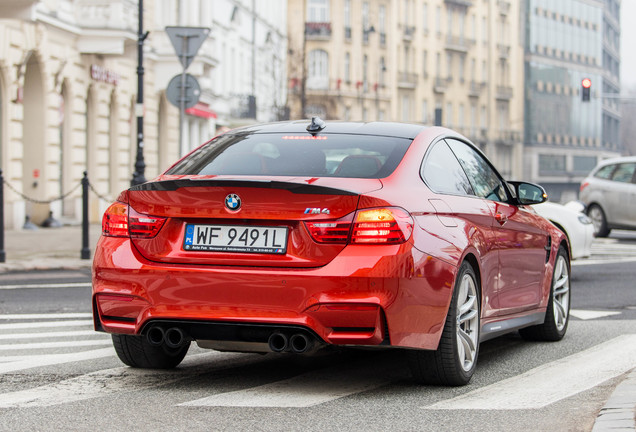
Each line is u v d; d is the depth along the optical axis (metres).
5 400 6.61
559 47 125.56
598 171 28.00
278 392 6.94
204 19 47.47
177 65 42.97
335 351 8.77
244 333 6.63
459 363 7.12
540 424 6.01
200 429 5.83
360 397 6.80
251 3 63.88
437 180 7.46
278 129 7.84
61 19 32.16
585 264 19.58
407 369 7.91
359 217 6.48
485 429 5.89
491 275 7.83
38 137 31.77
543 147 120.75
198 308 6.64
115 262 6.88
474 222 7.61
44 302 12.88
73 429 5.82
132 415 6.18
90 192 36.22
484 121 111.50
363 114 93.12
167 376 7.54
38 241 24.94
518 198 9.03
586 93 48.84
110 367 7.92
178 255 6.76
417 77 99.69
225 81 57.25
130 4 35.09
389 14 95.44
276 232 6.58
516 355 8.86
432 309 6.76
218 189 6.66
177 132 47.44
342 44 91.38
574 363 8.38
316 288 6.42
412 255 6.55
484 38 110.94
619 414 5.95
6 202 29.59
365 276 6.38
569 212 16.30
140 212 6.93
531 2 118.50
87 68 35.16
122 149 39.09
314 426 5.93
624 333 10.27
